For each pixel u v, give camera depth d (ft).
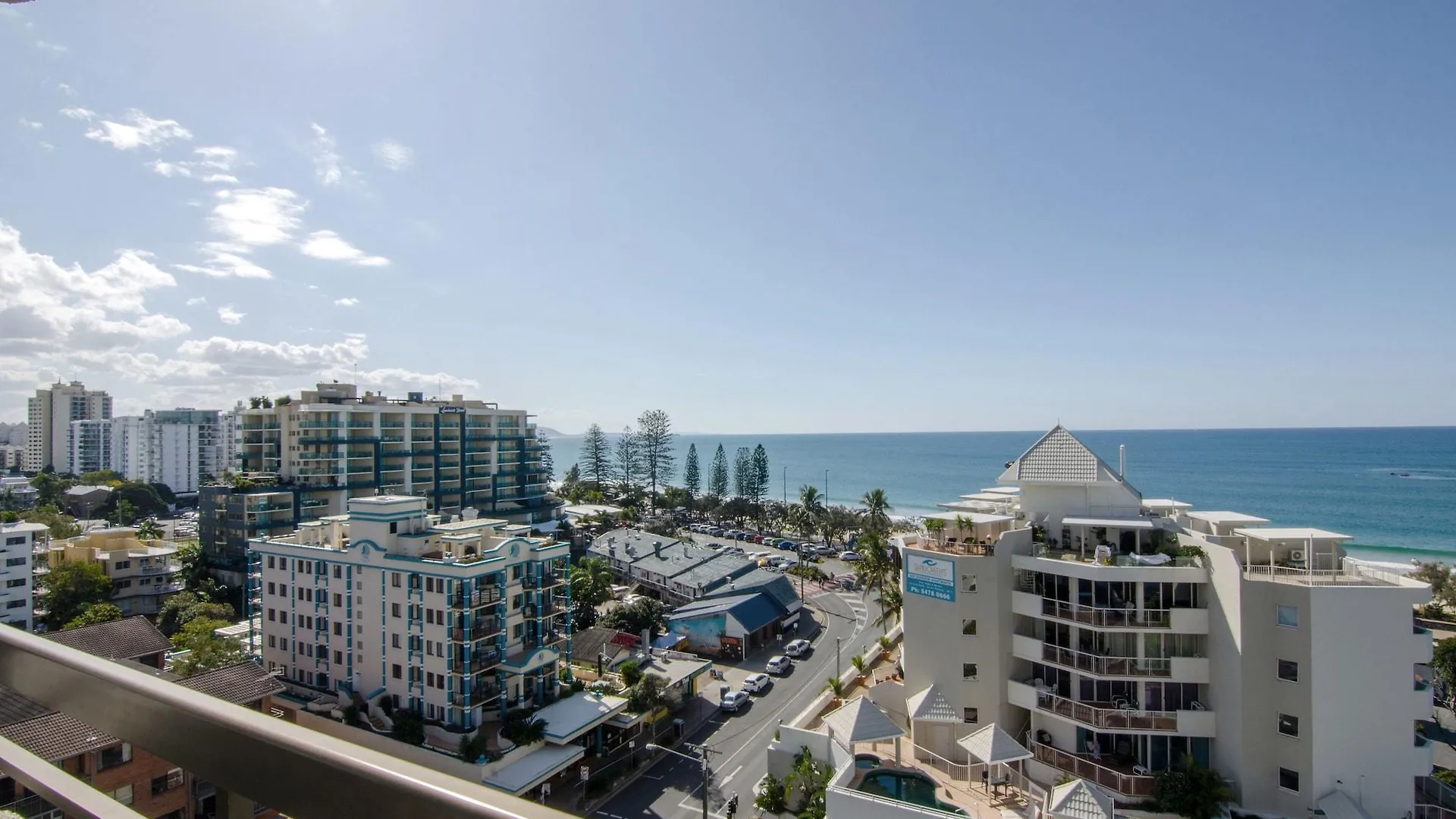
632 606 218.38
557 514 373.20
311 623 159.12
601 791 130.31
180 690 9.46
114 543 245.86
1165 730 107.45
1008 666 120.26
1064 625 116.67
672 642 209.26
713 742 151.43
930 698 118.32
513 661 142.31
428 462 323.78
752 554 328.49
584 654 183.83
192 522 394.73
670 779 135.54
